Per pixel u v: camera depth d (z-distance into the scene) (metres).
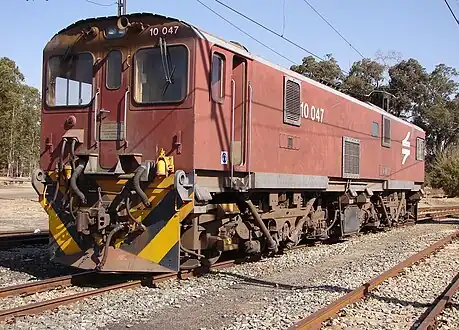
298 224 13.66
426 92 68.56
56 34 10.38
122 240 9.40
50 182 10.10
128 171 9.52
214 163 9.77
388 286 10.13
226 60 10.15
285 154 12.37
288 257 13.24
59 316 7.45
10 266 11.17
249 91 10.81
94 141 9.80
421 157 25.00
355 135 16.72
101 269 9.27
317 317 7.31
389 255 14.34
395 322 7.79
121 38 9.80
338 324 7.52
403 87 68.50
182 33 9.38
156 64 9.58
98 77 9.88
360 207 18.08
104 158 9.71
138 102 9.58
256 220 11.45
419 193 24.81
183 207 9.11
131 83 9.65
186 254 9.75
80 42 10.12
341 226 16.36
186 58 9.34
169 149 9.34
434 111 67.69
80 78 10.12
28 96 65.38
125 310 7.88
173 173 9.21
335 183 15.62
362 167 17.27
